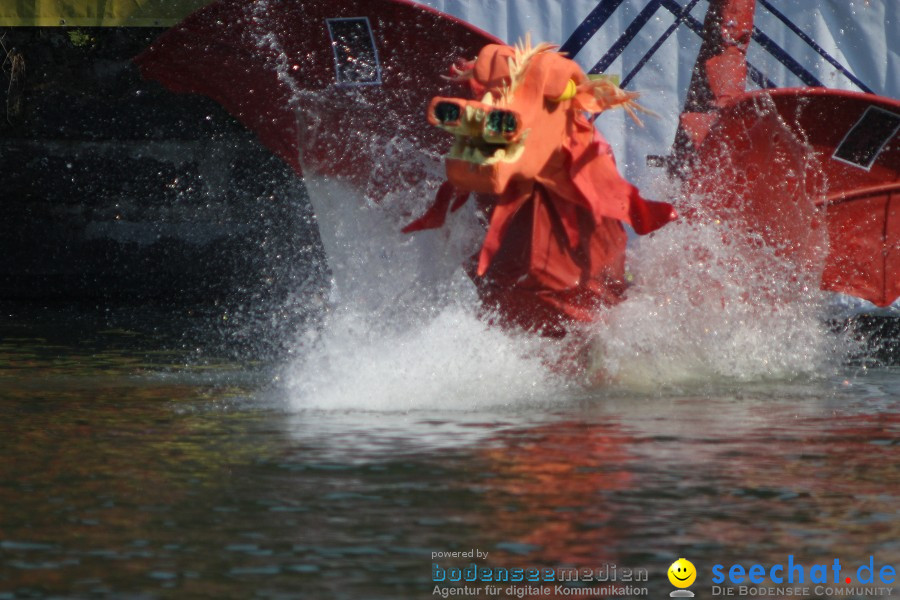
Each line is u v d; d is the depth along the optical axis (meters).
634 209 20.91
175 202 40.53
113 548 11.00
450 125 18.86
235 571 10.36
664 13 32.53
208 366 24.41
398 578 10.20
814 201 24.27
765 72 32.91
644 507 12.39
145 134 40.59
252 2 25.89
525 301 21.17
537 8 32.94
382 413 18.17
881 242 24.81
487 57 20.23
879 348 27.78
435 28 24.39
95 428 16.94
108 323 32.91
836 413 18.50
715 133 23.23
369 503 12.54
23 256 41.00
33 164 40.94
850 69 32.69
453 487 13.20
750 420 17.72
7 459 14.77
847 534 11.48
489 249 20.36
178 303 38.38
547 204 20.67
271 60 26.25
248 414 18.12
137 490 13.12
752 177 23.58
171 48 27.16
